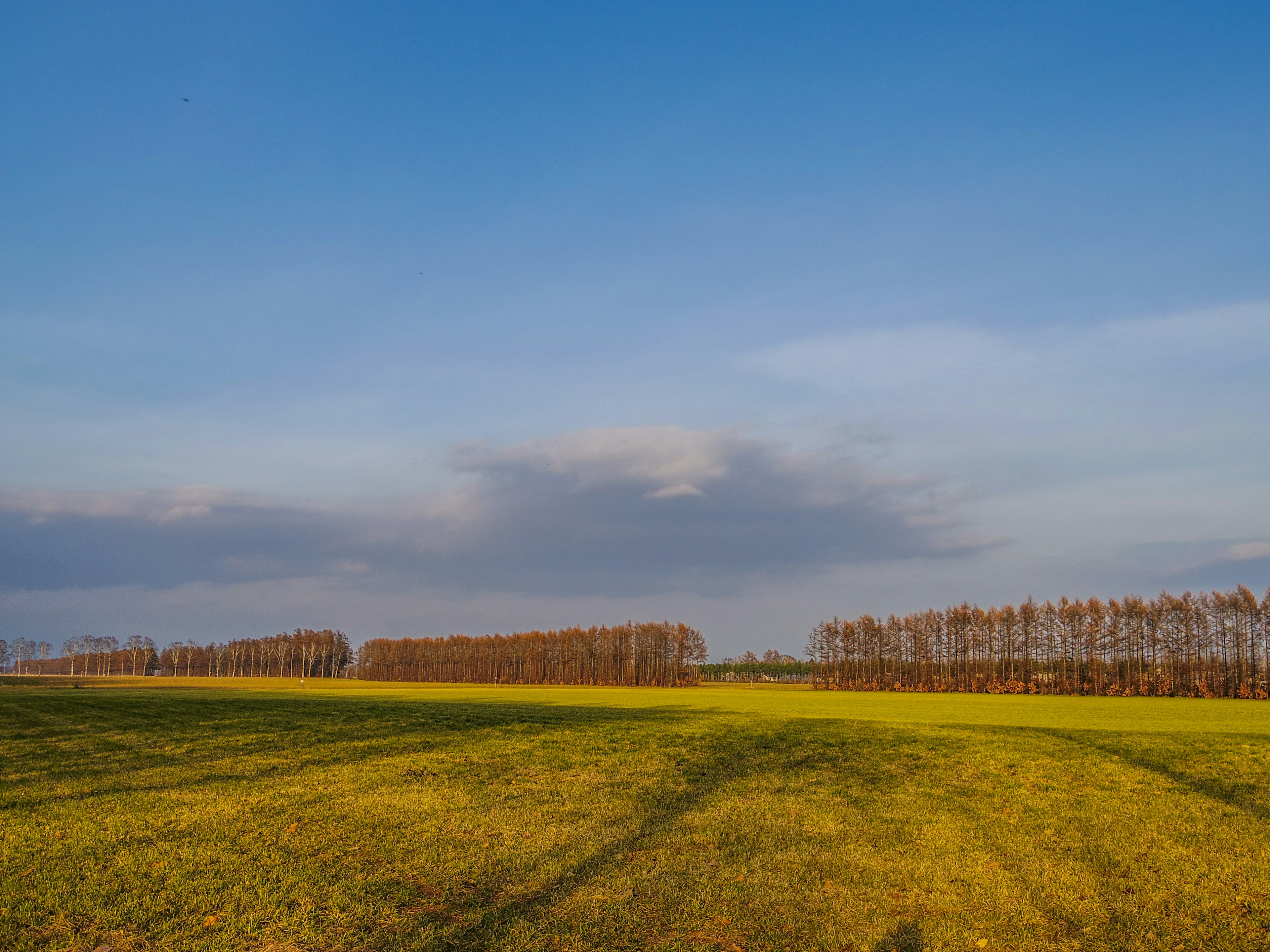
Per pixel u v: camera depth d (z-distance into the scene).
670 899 11.45
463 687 143.62
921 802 18.64
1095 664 136.38
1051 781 21.31
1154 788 20.25
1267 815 17.28
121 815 16.03
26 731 30.00
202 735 28.66
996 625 149.75
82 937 9.64
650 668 192.75
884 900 11.57
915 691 155.75
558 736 30.23
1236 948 9.86
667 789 20.12
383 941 9.69
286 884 11.68
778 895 11.69
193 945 9.46
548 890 11.76
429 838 14.60
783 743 28.88
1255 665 122.69
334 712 38.03
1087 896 11.73
